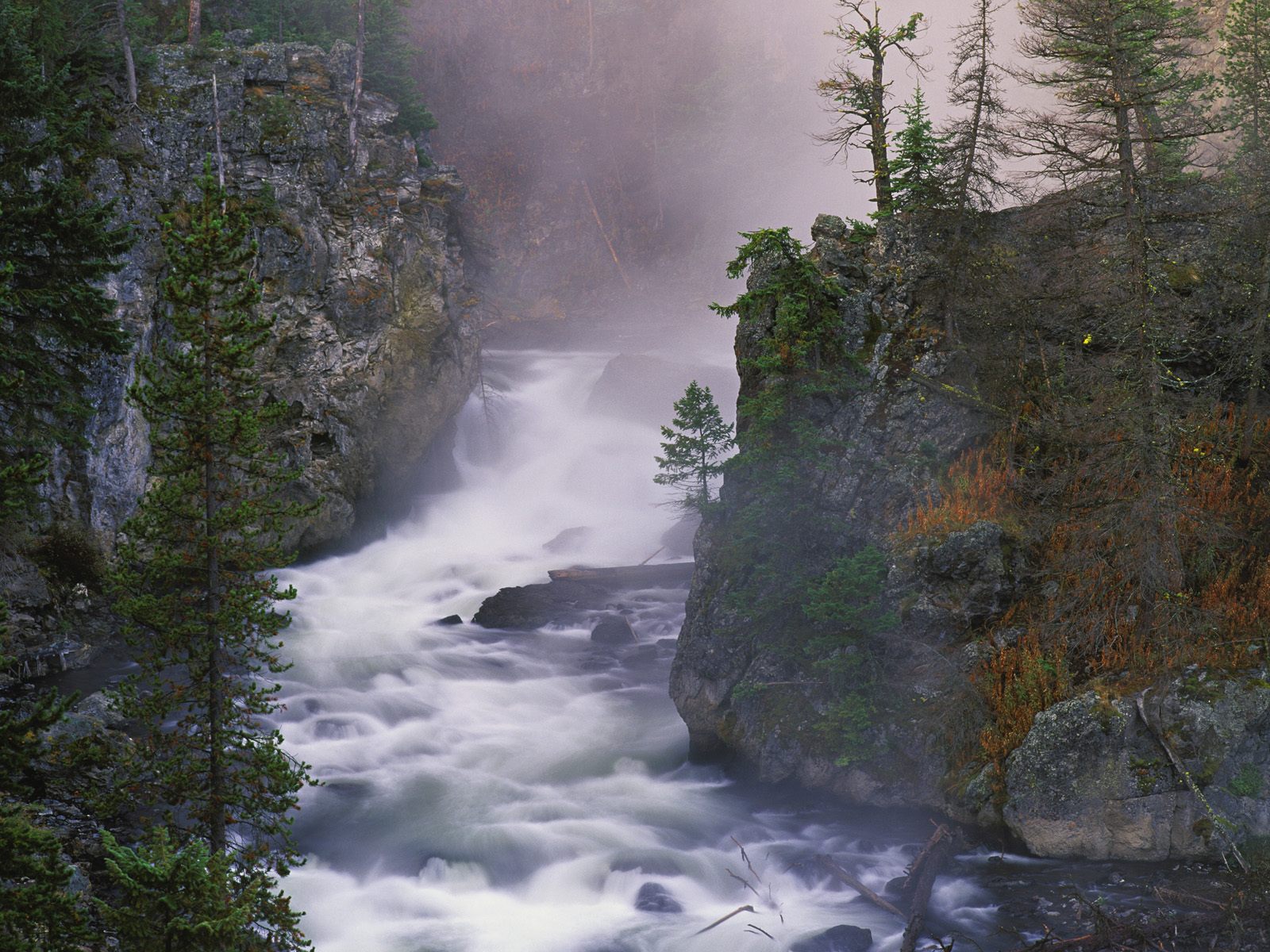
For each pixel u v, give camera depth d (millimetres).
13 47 24078
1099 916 15727
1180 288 23828
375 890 19438
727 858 19969
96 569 32062
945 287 24922
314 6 56062
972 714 20172
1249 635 18859
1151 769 17922
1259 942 15133
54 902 11102
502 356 63156
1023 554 21328
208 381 15242
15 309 20625
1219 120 30922
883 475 23234
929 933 16672
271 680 29453
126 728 24172
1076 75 19953
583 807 22406
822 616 20969
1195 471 22047
